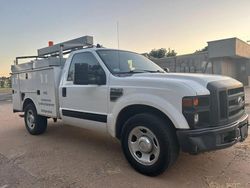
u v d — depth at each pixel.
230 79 4.47
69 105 5.58
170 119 3.83
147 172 4.14
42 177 4.23
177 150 3.98
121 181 4.00
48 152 5.52
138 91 4.21
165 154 3.90
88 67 5.04
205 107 3.79
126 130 4.39
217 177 4.08
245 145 5.57
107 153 5.36
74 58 5.62
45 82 6.30
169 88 3.88
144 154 4.21
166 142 3.88
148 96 4.07
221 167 4.46
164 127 3.91
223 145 3.82
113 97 4.59
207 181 3.95
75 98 5.39
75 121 5.47
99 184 3.92
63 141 6.36
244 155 4.98
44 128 7.02
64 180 4.09
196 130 3.71
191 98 3.70
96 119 4.96
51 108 6.19
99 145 5.94
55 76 5.99
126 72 4.93
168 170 4.36
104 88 4.75
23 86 7.31
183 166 4.52
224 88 3.95
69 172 4.40
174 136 3.94
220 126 3.86
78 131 7.34
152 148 4.10
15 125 8.78
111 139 6.42
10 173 4.43
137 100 4.18
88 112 5.11
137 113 4.46
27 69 7.04
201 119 3.78
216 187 3.76
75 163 4.82
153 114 4.13
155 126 3.96
